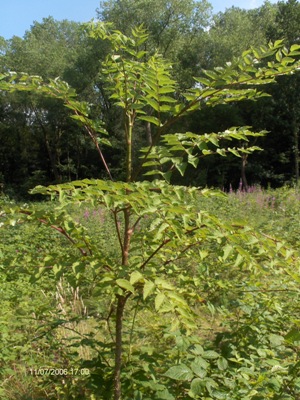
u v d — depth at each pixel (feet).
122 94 7.80
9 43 121.49
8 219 6.49
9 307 16.93
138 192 6.06
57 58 113.50
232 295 12.78
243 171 97.66
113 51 8.03
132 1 93.71
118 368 7.22
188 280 7.80
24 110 122.62
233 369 7.41
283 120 97.40
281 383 7.20
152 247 7.54
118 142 108.06
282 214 33.47
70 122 116.06
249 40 106.52
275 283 10.85
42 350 12.05
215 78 6.66
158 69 6.76
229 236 6.05
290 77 90.63
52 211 6.73
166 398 6.72
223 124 97.45
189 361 7.09
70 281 6.71
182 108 7.09
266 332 9.13
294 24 96.32
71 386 9.22
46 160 135.03
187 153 7.05
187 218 6.01
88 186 6.21
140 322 11.32
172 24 97.71
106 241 27.09
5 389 10.48
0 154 130.72
